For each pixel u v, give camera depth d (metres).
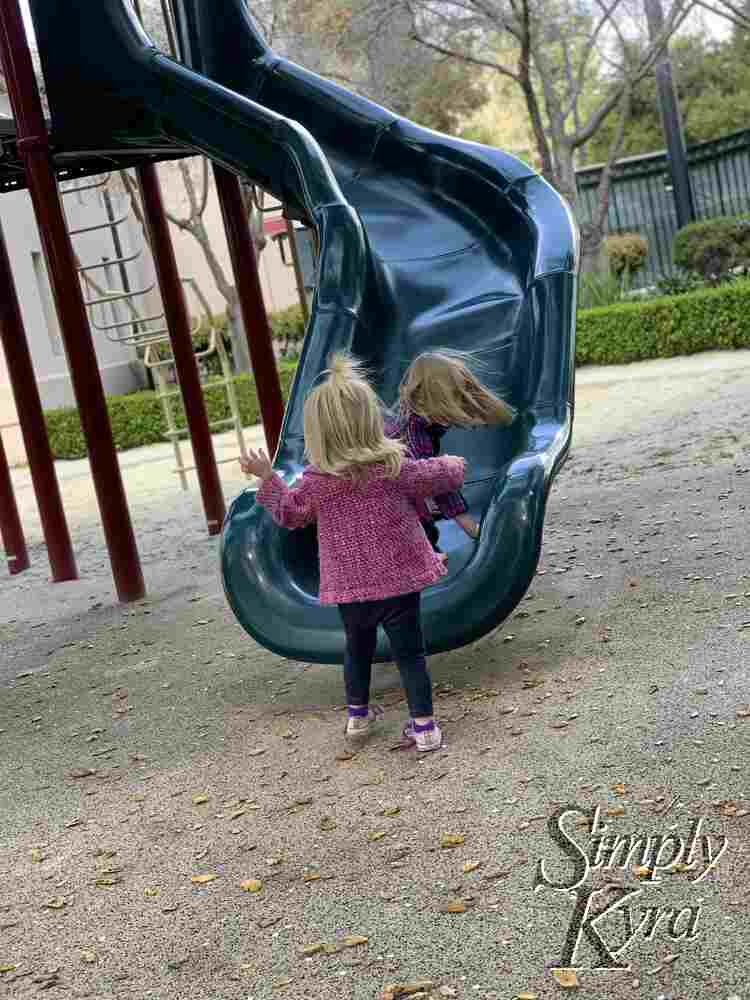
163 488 11.16
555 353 5.11
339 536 3.57
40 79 8.60
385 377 5.52
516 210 6.23
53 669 5.48
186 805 3.53
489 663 4.31
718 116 27.20
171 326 8.38
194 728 4.26
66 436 15.57
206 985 2.50
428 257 6.25
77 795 3.79
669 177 21.64
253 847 3.15
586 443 9.42
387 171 6.87
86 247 17.56
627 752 3.25
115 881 3.08
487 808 3.09
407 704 3.96
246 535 4.30
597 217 18.45
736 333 14.16
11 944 2.82
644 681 3.78
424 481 3.61
